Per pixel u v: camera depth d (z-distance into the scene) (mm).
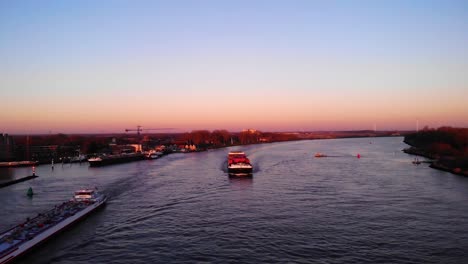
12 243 50344
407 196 87188
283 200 83875
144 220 68625
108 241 57062
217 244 55000
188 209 76625
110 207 79438
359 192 92188
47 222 60688
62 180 127750
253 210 74750
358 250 52219
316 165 161875
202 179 120938
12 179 130375
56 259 50094
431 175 125000
